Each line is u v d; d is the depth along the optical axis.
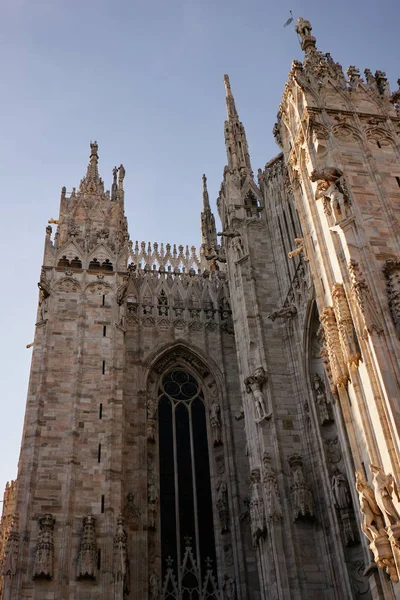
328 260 28.11
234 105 51.91
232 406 42.56
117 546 33.41
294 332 38.03
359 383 23.97
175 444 41.50
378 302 24.62
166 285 47.59
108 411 37.94
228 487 39.34
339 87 34.34
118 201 49.53
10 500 37.34
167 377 44.28
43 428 36.78
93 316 41.81
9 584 31.34
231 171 47.59
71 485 34.88
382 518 21.05
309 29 37.88
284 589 30.22
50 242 45.00
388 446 21.47
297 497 32.38
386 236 27.03
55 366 39.28
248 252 42.50
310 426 34.50
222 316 46.56
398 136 32.22
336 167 29.55
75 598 31.69
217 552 37.53
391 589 20.73
